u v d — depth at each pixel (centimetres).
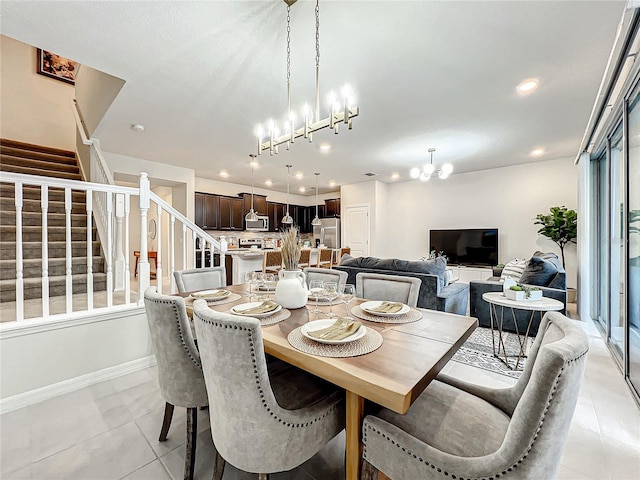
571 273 509
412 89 279
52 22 195
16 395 190
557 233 487
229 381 101
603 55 225
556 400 73
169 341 140
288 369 150
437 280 327
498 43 213
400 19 191
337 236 783
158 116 343
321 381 140
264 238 827
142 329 248
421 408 113
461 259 612
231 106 317
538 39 209
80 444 157
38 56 574
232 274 546
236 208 746
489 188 595
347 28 200
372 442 99
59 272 326
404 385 87
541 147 453
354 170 611
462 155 497
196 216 661
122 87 280
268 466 104
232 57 234
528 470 76
